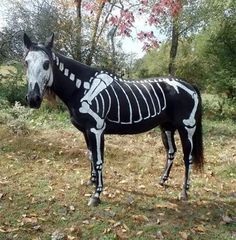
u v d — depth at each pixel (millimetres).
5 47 14898
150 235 4508
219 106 13102
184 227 4703
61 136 8406
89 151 5516
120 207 5141
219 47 12836
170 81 5352
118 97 5039
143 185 5969
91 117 4914
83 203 5223
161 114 5270
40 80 4586
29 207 5086
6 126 8641
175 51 15102
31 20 15203
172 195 5637
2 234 4449
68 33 14070
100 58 14648
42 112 10453
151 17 7938
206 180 6348
